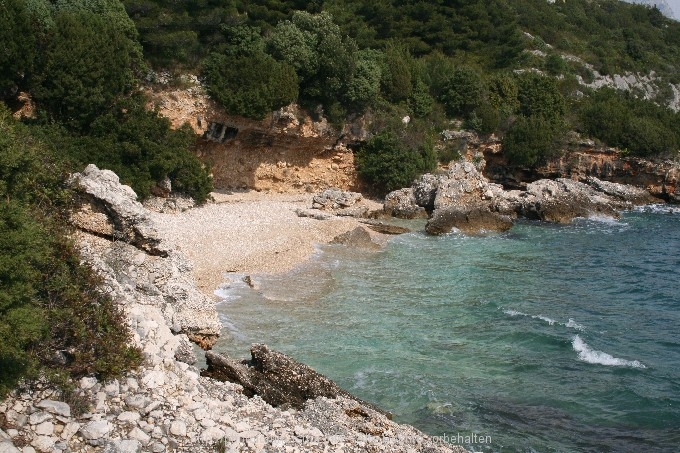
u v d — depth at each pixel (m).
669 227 51.56
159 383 12.88
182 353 16.11
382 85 60.56
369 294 28.38
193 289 20.05
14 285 10.89
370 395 18.61
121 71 39.25
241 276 29.00
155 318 15.35
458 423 17.42
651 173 67.38
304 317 24.61
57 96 36.50
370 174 54.88
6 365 10.88
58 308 13.05
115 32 39.75
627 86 101.56
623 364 22.25
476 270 34.31
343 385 19.09
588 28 119.19
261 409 13.89
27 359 11.47
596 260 39.09
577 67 97.94
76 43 37.12
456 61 75.38
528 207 51.75
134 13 46.88
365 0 70.62
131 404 12.16
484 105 65.19
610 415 18.58
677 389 20.50
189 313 19.41
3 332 10.17
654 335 25.89
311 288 28.42
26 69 36.03
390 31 72.06
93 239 18.77
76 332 12.69
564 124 69.69
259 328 23.00
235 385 15.39
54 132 35.12
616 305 30.02
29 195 15.70
